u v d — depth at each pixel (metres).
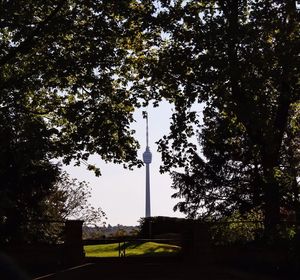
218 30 20.94
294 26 21.36
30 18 23.28
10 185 21.52
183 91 22.75
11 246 20.52
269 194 21.78
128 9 23.36
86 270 19.72
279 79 20.50
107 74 24.17
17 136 21.14
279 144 23.28
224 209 26.61
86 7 24.16
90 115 24.11
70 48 23.70
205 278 19.88
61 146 23.23
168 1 23.25
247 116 20.62
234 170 26.92
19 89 22.92
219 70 20.64
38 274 18.98
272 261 20.14
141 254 26.53
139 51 25.45
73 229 21.02
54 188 29.75
